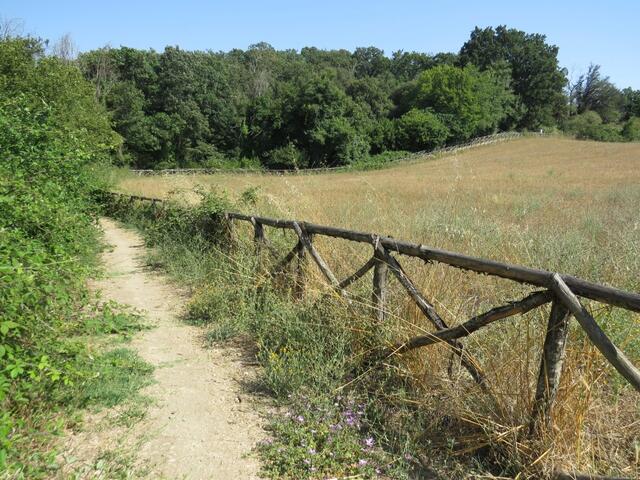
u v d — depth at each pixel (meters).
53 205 5.89
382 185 22.09
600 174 31.66
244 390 4.19
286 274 5.86
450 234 7.41
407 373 3.78
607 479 2.49
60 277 4.03
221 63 81.69
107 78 69.06
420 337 3.69
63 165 7.25
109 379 4.11
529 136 80.88
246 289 6.12
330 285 4.85
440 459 3.16
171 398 4.00
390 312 4.14
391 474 3.02
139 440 3.33
